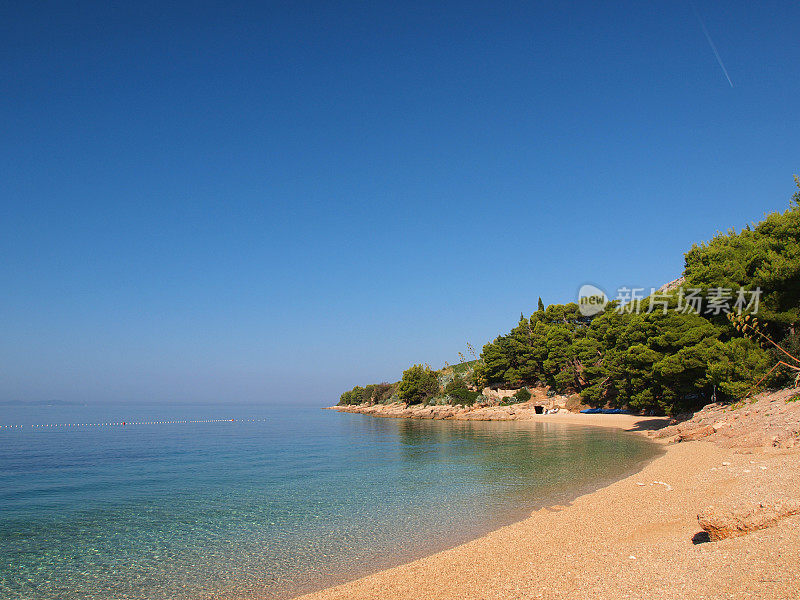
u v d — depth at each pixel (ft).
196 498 86.99
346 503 78.07
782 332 128.47
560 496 74.49
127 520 71.67
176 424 431.02
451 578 41.52
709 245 159.63
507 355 359.66
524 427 235.81
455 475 101.40
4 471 129.59
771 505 37.32
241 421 478.59
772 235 138.00
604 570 37.68
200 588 44.27
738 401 125.29
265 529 63.77
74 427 388.57
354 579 44.42
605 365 240.53
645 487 71.05
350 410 637.71
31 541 61.41
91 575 48.57
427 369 456.45
